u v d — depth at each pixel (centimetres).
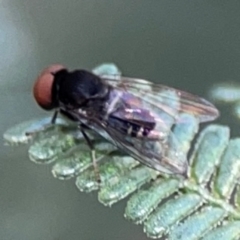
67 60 6
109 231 6
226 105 6
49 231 6
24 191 6
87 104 5
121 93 5
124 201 6
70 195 6
